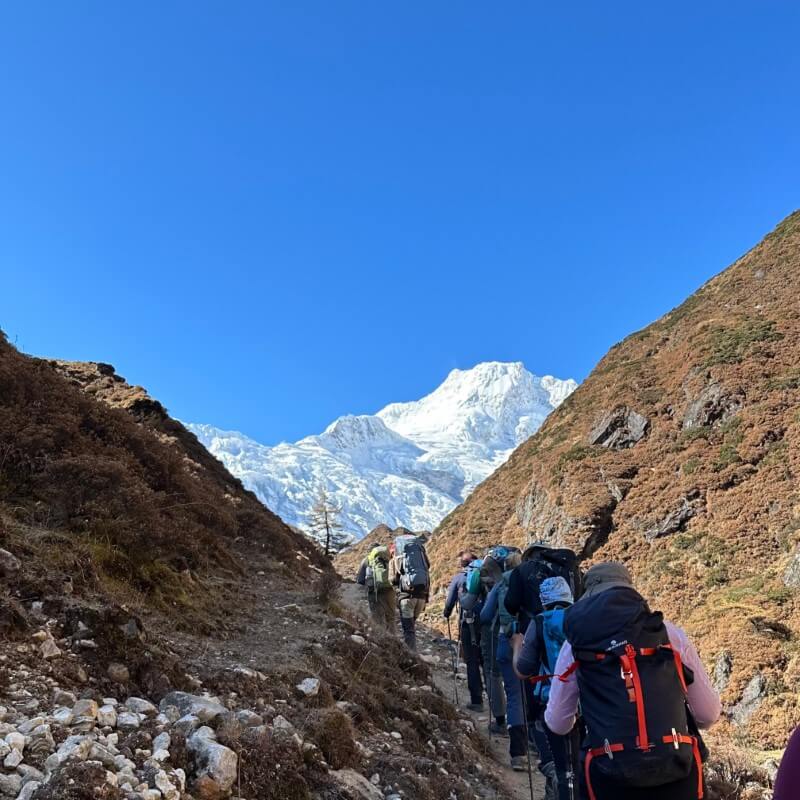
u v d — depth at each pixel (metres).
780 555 33.84
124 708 4.16
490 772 6.99
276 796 4.06
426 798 5.18
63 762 3.20
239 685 5.27
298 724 5.06
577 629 3.41
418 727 6.89
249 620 7.65
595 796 3.15
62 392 9.82
